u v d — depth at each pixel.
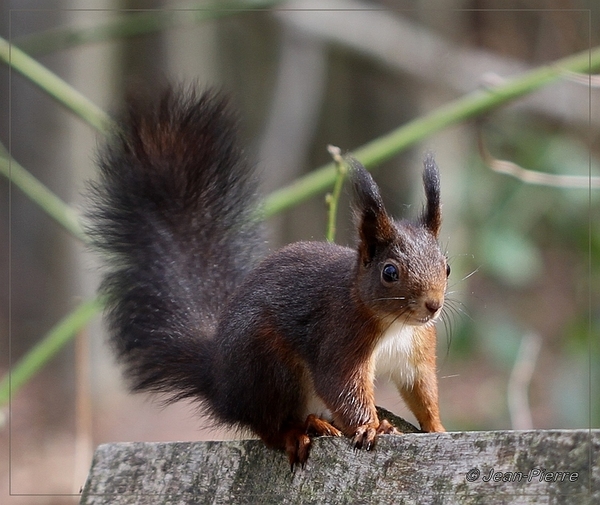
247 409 8.37
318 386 8.33
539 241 21.77
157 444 8.38
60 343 10.75
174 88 10.17
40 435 20.77
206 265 9.88
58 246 23.31
